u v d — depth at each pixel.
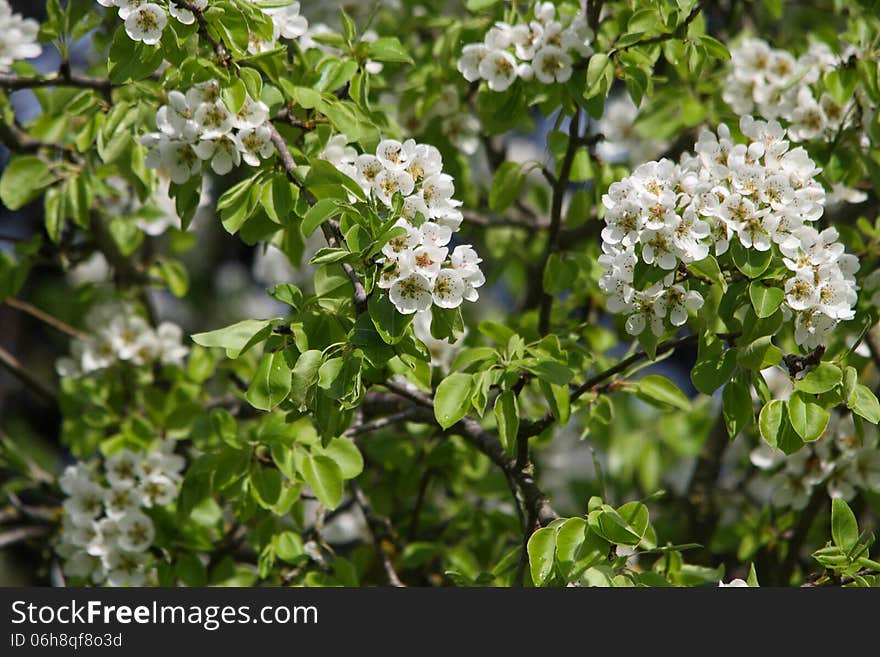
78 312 6.31
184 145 3.83
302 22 4.05
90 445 5.41
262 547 4.66
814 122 4.52
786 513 5.25
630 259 3.38
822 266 3.31
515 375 3.52
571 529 3.20
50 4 4.59
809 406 3.29
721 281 3.30
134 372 5.59
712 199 3.32
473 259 3.23
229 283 9.62
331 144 3.95
